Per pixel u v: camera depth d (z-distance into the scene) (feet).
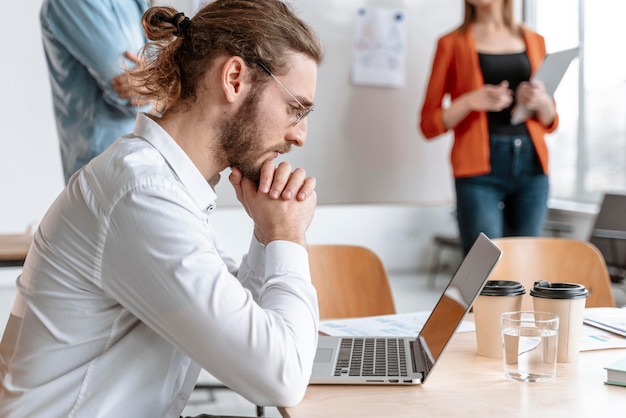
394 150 18.08
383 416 3.87
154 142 4.36
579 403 4.03
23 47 17.74
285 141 4.57
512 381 4.46
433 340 4.87
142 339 4.24
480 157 13.85
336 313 7.83
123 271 4.02
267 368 3.96
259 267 5.21
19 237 9.86
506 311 4.96
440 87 14.71
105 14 8.23
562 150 19.26
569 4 18.53
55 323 4.18
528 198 13.96
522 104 13.23
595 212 17.48
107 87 8.35
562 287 4.98
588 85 18.15
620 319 5.92
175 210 4.04
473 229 13.99
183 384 4.73
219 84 4.35
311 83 4.51
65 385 4.19
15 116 17.84
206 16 4.43
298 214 4.57
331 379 4.44
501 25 14.25
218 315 3.92
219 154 4.48
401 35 17.87
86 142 8.75
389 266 21.40
